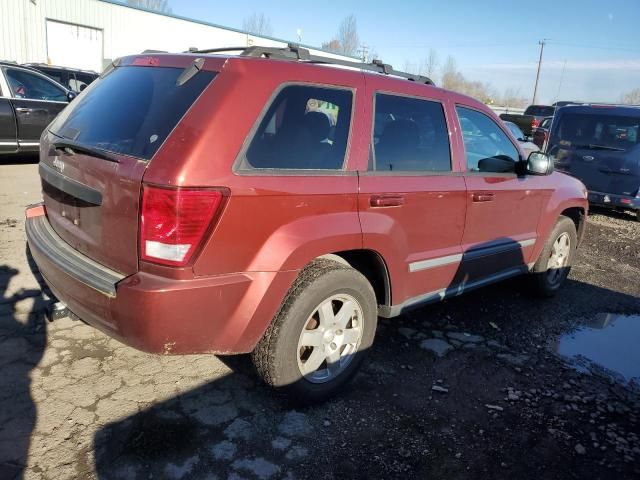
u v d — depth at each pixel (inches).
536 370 149.1
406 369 142.9
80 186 107.2
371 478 101.0
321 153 114.7
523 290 209.3
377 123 127.3
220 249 97.0
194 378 128.3
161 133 98.0
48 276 114.0
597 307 204.7
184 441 106.0
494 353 156.8
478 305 194.2
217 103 98.1
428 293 146.8
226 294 98.7
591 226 359.6
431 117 143.9
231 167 97.3
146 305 92.0
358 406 123.8
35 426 106.4
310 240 108.6
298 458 104.4
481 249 160.4
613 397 137.9
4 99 343.0
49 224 129.2
